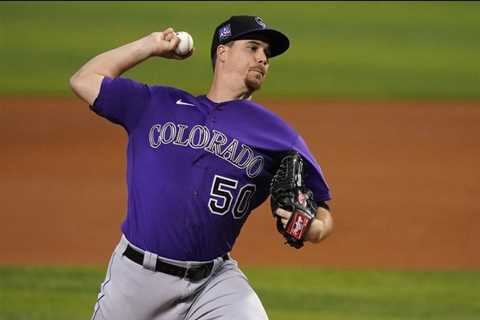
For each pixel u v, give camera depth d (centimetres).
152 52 1728
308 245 3431
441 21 8675
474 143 5012
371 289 2938
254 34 1717
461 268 3184
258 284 2980
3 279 3000
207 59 7181
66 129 5294
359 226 3650
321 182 1702
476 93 6316
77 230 3575
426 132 5259
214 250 1677
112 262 1703
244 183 1666
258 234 3562
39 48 7481
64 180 4278
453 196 4053
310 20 8606
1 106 5800
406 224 3672
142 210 1655
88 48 7462
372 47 7725
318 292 2900
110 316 1697
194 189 1641
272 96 6206
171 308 1698
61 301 2773
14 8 8838
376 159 4681
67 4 9069
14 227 3600
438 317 2652
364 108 5869
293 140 1684
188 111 1684
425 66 7125
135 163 1683
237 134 1664
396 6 9300
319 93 6303
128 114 1689
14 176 4334
